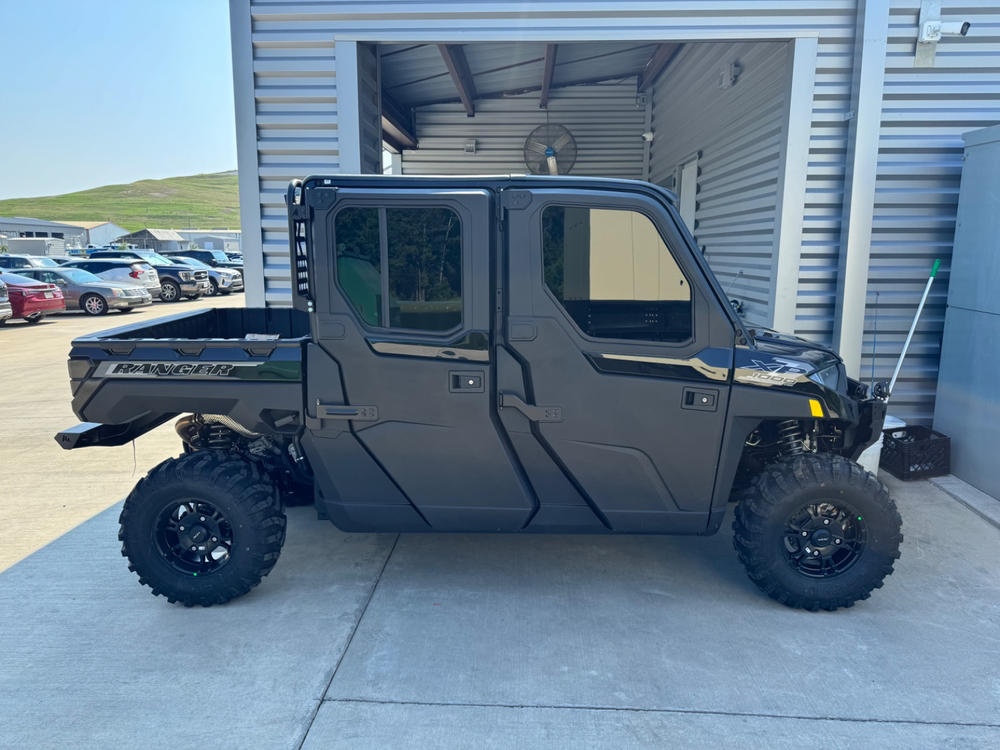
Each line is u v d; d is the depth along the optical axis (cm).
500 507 335
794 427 359
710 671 291
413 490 334
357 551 402
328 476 337
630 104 1051
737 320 318
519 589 359
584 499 334
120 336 364
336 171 522
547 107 1061
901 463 505
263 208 528
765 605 344
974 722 261
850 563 333
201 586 336
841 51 504
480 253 307
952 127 514
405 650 305
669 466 326
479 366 316
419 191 307
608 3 497
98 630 322
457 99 1031
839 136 517
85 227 8094
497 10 499
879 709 268
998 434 462
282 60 509
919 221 523
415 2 500
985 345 474
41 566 389
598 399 317
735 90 646
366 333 316
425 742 250
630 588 360
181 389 329
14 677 288
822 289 538
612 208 306
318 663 296
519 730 256
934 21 497
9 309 1493
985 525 433
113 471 562
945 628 323
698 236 777
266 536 334
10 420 721
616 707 269
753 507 327
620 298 312
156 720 262
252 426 333
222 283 2498
